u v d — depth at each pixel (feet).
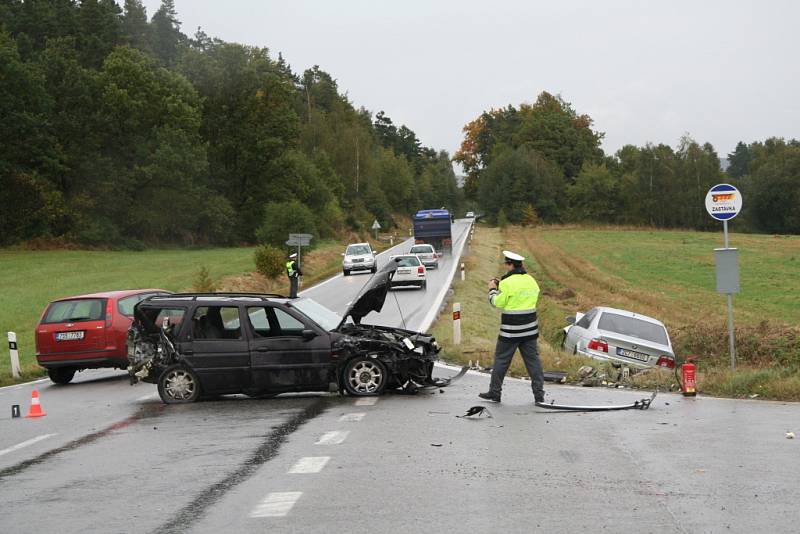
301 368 40.40
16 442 32.65
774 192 370.73
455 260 176.76
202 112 300.40
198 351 40.75
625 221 415.03
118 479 24.82
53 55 269.44
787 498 20.49
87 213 253.24
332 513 19.83
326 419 34.19
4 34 251.19
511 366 48.96
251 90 302.86
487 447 27.48
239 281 135.64
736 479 22.56
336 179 368.68
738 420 31.99
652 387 42.24
